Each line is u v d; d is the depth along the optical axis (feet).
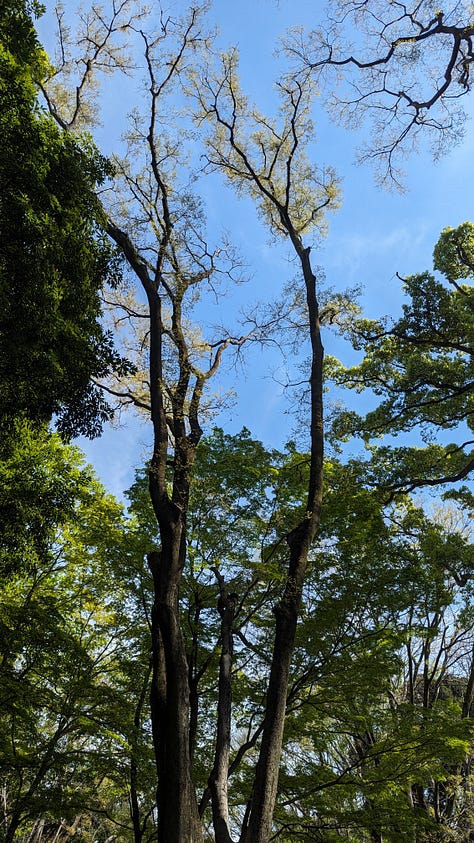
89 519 48.47
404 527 63.72
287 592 29.86
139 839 46.09
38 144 27.71
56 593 51.31
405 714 47.11
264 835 24.86
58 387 32.99
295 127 45.80
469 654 77.30
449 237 63.46
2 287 25.32
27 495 37.47
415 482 60.13
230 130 45.27
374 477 61.21
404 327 59.52
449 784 68.03
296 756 47.32
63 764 44.57
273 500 48.70
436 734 42.57
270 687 28.07
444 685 82.69
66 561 51.65
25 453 43.52
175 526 29.94
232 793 44.62
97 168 35.09
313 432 34.35
